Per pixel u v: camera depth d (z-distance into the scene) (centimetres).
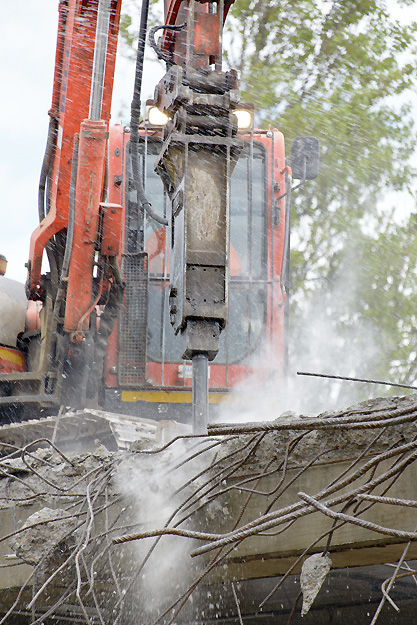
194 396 1406
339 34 4866
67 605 1475
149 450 1311
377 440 1140
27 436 2403
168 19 1867
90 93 2508
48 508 1333
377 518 1124
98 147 2369
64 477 1500
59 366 2481
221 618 1459
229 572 1320
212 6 1694
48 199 2614
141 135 2583
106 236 2400
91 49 2505
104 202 2477
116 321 2497
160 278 2522
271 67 4931
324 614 1462
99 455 1480
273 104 4850
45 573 1341
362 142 4850
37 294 2589
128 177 2562
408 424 1132
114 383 2467
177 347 2498
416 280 4838
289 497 1212
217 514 1262
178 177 1481
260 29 4938
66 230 2558
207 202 1451
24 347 2769
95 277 2481
